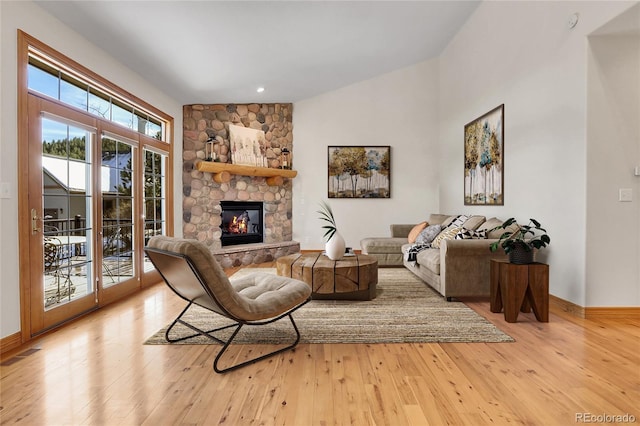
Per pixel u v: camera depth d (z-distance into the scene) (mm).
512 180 4148
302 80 5875
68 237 3055
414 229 5602
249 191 6312
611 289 3010
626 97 2973
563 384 1920
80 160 3205
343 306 3453
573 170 3139
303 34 4383
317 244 6781
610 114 2971
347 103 6777
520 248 3027
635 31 2867
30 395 1822
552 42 3412
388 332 2730
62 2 2740
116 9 3016
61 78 3057
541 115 3594
